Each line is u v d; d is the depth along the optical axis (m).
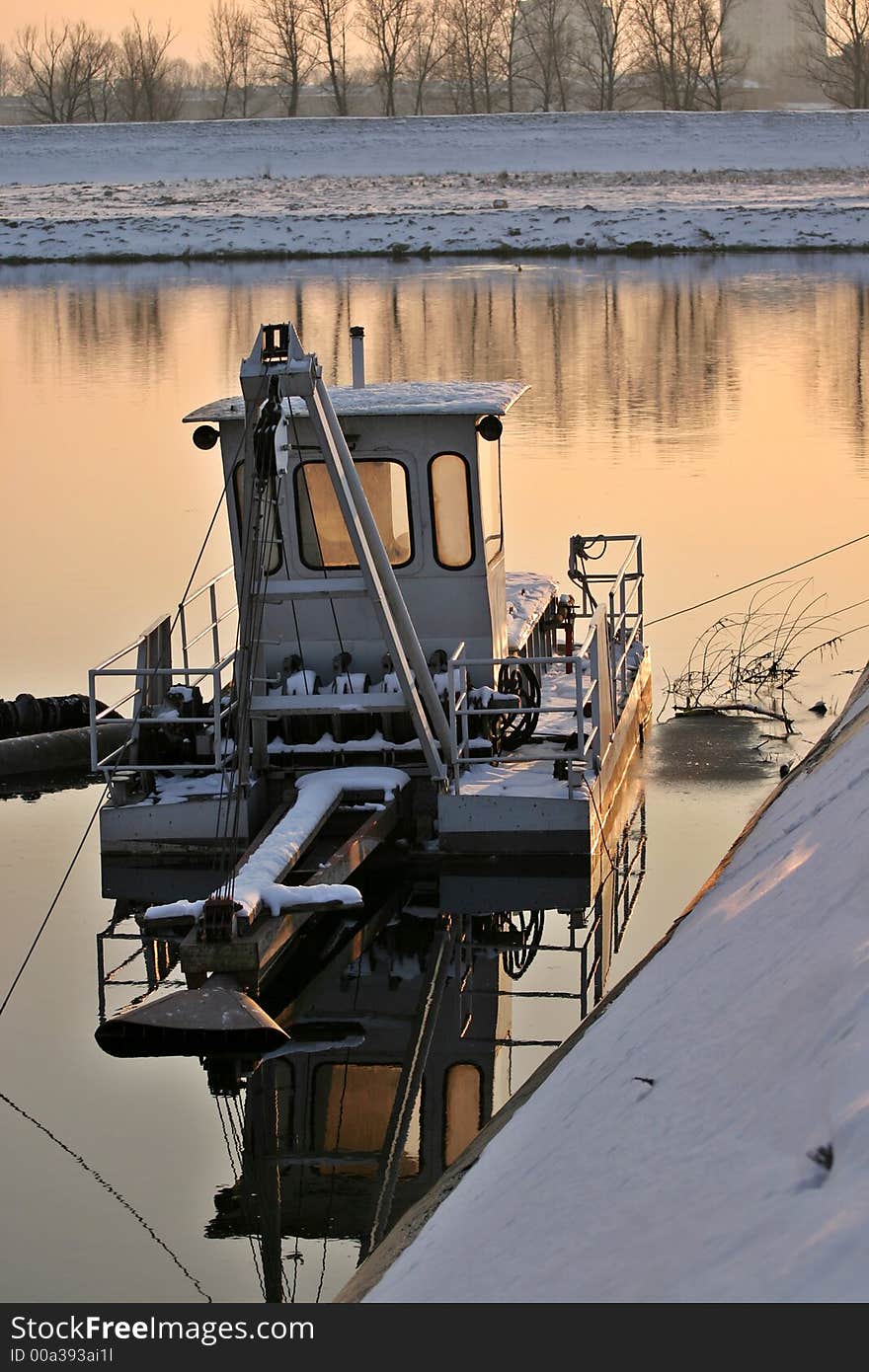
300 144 166.88
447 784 19.86
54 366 64.94
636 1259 7.47
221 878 19.59
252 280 95.88
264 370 17.45
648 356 63.72
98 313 81.50
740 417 51.44
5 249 113.00
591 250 107.06
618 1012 12.23
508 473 43.78
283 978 17.48
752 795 22.39
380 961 17.92
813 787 14.78
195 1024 15.43
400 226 114.31
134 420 53.22
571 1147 9.51
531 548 35.72
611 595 23.17
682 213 112.56
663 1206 7.81
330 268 102.38
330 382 56.19
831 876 10.63
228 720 20.97
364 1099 14.78
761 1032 9.00
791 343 66.06
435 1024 16.28
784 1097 7.96
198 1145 13.89
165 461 46.81
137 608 31.77
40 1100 14.70
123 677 27.66
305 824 18.59
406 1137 13.98
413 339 69.25
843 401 53.47
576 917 19.06
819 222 108.38
